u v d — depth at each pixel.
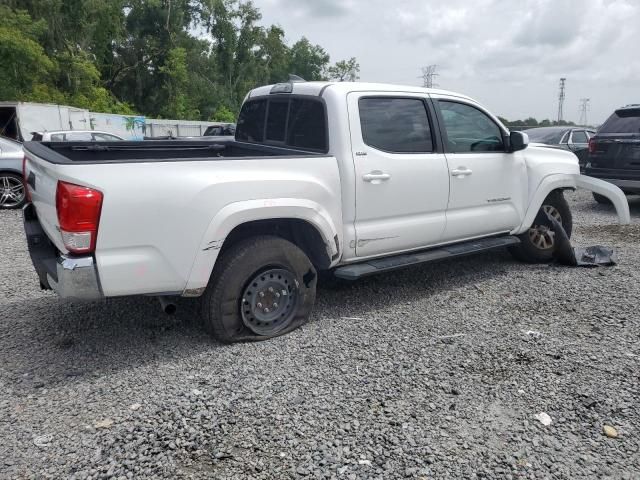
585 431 2.94
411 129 4.82
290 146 4.87
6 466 2.62
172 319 4.45
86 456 2.70
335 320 4.50
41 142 4.49
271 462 2.67
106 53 46.41
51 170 3.29
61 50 37.31
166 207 3.44
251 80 58.25
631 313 4.65
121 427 2.94
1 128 19.47
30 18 32.75
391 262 4.70
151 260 3.45
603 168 9.83
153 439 2.84
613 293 5.20
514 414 3.10
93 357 3.78
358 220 4.46
